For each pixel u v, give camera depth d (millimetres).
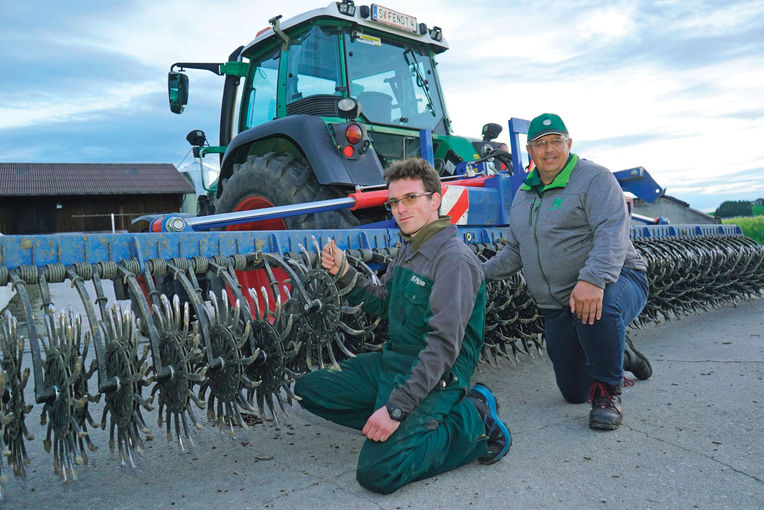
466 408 2070
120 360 1843
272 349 2098
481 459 2111
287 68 4617
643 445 2213
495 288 3025
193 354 1866
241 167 4250
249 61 5309
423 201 2068
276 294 2301
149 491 1988
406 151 4945
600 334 2402
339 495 1899
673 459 2066
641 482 1897
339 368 2238
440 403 2002
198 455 2311
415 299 2064
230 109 5625
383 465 1857
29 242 1959
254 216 3129
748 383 2912
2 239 1907
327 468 2133
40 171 30359
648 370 3061
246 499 1893
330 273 2268
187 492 1967
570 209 2486
